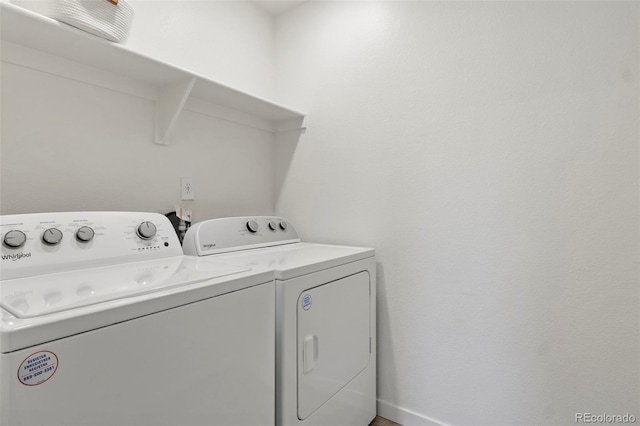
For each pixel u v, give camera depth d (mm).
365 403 1568
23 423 546
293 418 1116
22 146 1154
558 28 1292
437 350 1559
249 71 2002
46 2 1000
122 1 1137
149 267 1062
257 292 995
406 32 1651
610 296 1203
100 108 1352
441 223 1548
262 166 2096
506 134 1394
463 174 1491
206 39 1771
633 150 1164
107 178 1373
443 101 1542
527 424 1354
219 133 1835
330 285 1308
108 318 654
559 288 1293
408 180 1639
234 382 912
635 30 1161
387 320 1692
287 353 1089
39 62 1177
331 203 1899
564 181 1280
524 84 1357
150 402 718
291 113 1959
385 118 1710
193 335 808
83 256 1020
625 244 1178
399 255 1662
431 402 1572
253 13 2045
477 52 1461
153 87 1507
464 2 1494
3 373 529
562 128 1283
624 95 1178
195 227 1443
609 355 1206
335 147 1887
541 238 1325
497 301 1417
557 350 1297
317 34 1980
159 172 1558
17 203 1145
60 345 590
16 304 655
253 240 1623
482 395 1451
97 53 1195
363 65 1788
